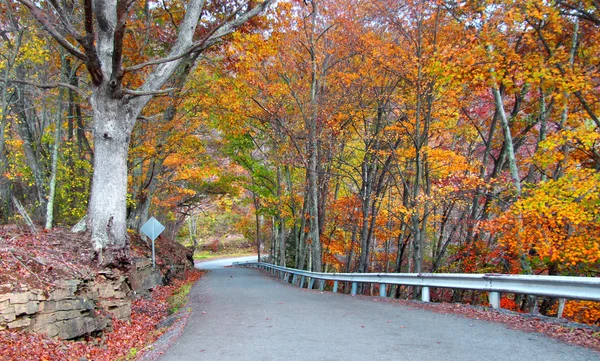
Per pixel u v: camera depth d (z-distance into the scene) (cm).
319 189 2302
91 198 1002
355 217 2314
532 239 1051
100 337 775
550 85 1099
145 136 1600
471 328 653
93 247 948
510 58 1090
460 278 864
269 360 510
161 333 834
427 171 1586
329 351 538
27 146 1376
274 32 1415
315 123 1900
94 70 950
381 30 1730
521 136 1473
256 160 2616
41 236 923
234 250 6556
